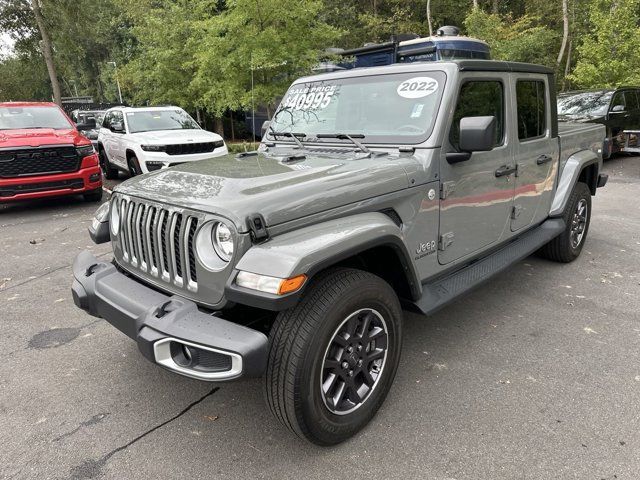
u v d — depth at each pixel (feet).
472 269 12.01
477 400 9.73
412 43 33.96
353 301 7.98
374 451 8.39
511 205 13.06
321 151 11.21
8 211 28.50
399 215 9.59
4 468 8.18
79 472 8.08
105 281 9.11
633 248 19.07
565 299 14.43
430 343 12.04
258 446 8.63
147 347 7.47
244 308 8.43
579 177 17.79
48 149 26.68
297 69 34.78
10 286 16.38
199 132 34.60
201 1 46.88
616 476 7.68
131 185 9.79
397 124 10.73
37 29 62.85
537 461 8.04
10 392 10.34
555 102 14.74
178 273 8.40
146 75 51.16
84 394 10.25
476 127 9.23
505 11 88.84
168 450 8.57
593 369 10.72
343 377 8.33
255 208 7.52
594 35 58.95
